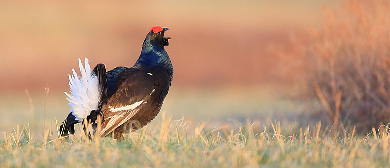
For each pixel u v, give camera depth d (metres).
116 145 10.29
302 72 18.23
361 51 15.84
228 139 12.02
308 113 17.92
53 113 25.44
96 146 10.00
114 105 11.45
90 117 11.32
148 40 12.53
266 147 10.09
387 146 10.05
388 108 14.99
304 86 17.92
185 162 8.75
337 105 15.73
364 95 15.81
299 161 8.83
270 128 17.50
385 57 15.11
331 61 16.36
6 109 28.89
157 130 14.49
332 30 16.59
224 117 22.12
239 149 9.48
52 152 9.88
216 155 9.30
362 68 15.72
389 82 15.07
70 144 10.88
